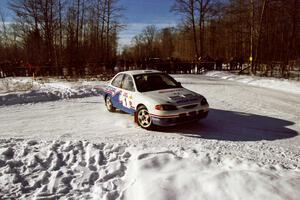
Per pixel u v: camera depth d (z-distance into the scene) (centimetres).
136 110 758
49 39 2716
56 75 2302
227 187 338
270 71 2803
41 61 2761
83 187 387
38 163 451
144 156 452
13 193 372
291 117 870
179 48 8006
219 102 1131
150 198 335
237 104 1089
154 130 712
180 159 438
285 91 1552
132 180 390
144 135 664
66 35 2878
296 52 3734
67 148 505
